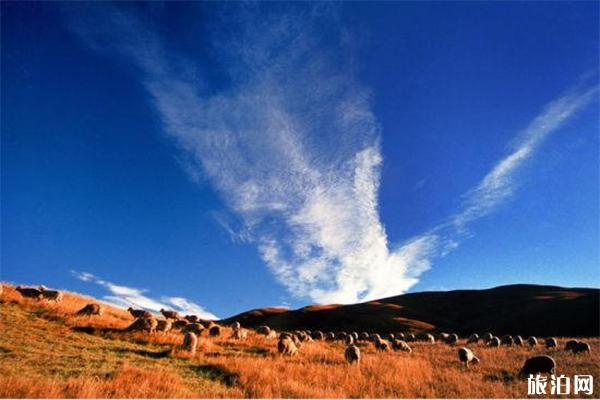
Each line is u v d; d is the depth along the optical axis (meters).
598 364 22.23
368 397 15.13
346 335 38.69
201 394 13.48
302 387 15.40
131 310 29.56
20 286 27.17
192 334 20.81
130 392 12.30
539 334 67.12
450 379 19.03
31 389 11.15
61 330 20.48
